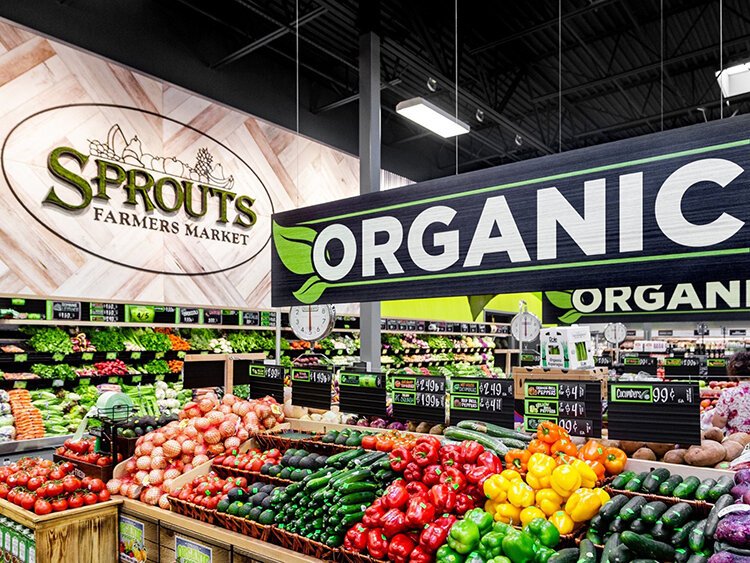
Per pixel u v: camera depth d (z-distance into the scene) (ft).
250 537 9.66
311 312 18.86
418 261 9.62
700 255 7.01
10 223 20.77
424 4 27.20
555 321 28.12
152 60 25.66
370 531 8.37
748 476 7.80
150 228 25.35
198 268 27.27
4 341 20.38
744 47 31.17
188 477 11.60
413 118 23.80
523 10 27.73
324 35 29.89
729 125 6.87
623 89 35.76
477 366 45.42
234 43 29.37
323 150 34.68
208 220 27.86
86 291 22.93
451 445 9.57
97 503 11.45
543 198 8.29
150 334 25.14
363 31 24.30
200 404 13.25
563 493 8.10
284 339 31.01
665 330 60.70
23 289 20.98
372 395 12.60
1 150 20.67
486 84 34.81
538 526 7.52
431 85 29.50
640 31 29.48
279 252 11.94
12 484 11.96
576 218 7.97
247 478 11.44
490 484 8.41
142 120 25.32
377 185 23.57
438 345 43.11
